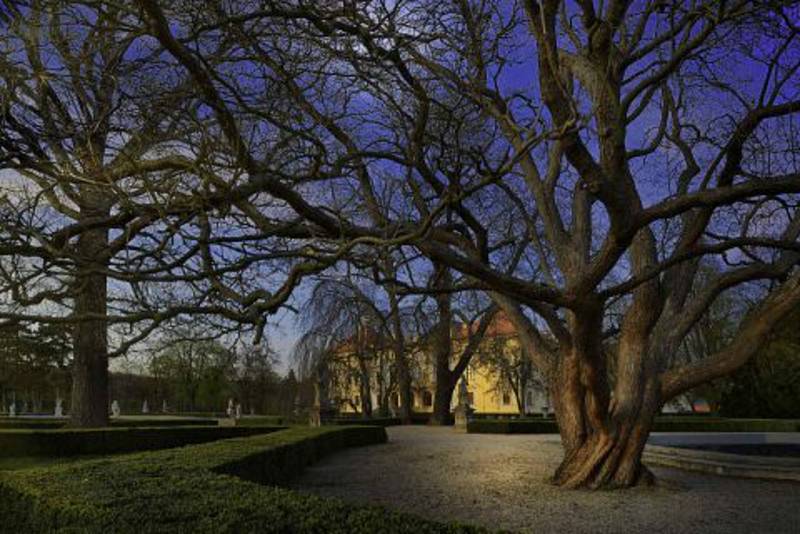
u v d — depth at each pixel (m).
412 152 8.60
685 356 34.78
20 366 32.69
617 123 7.97
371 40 7.71
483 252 11.67
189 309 6.08
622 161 7.91
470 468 14.52
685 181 12.73
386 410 43.91
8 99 6.45
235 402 56.16
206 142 6.36
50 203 7.04
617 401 11.55
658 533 8.27
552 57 7.67
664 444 18.23
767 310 10.99
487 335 40.16
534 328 12.67
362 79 8.00
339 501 5.27
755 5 9.18
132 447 19.06
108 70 7.09
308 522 4.54
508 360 44.97
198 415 52.94
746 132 10.21
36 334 15.59
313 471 14.38
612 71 9.69
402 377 36.25
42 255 6.07
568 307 9.72
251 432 21.84
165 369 52.53
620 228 8.20
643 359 11.50
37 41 6.81
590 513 9.41
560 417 12.00
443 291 8.46
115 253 6.59
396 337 35.88
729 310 36.38
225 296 6.70
